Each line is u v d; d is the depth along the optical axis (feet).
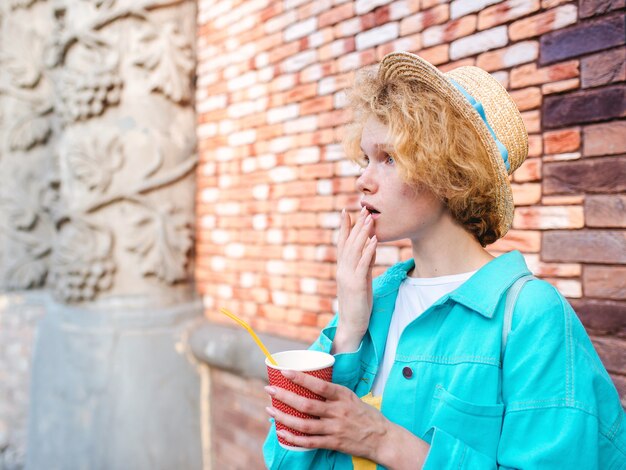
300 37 8.71
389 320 3.60
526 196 5.95
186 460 10.21
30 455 11.06
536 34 5.79
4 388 12.71
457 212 3.28
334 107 8.13
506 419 2.85
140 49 10.34
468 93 3.25
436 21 6.81
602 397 2.90
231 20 10.18
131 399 9.96
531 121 5.89
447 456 2.80
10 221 13.24
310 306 8.58
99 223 10.26
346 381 3.43
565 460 2.67
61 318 10.68
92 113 10.16
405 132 3.03
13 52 13.25
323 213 8.36
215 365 9.98
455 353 3.08
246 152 9.87
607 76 5.24
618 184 5.21
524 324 2.92
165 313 10.41
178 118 10.79
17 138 13.19
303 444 2.92
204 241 10.94
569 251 5.59
